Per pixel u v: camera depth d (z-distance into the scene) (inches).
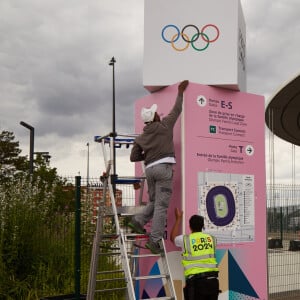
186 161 320.5
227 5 336.2
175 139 327.3
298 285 485.7
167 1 343.9
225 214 334.0
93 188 424.2
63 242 444.1
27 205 441.4
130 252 348.5
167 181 296.0
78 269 395.5
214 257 287.1
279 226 612.4
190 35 339.3
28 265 436.1
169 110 337.1
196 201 321.7
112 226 428.8
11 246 419.8
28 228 433.7
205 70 335.9
